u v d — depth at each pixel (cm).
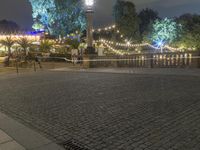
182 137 367
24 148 356
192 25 3938
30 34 3488
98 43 2634
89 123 459
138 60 1541
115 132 404
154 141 358
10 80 1266
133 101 612
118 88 817
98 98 671
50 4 3875
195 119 447
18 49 2911
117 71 1361
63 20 3903
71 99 677
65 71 1623
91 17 1731
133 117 478
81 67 1845
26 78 1311
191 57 1293
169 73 1121
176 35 3972
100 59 1722
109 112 525
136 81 964
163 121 444
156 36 4181
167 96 649
